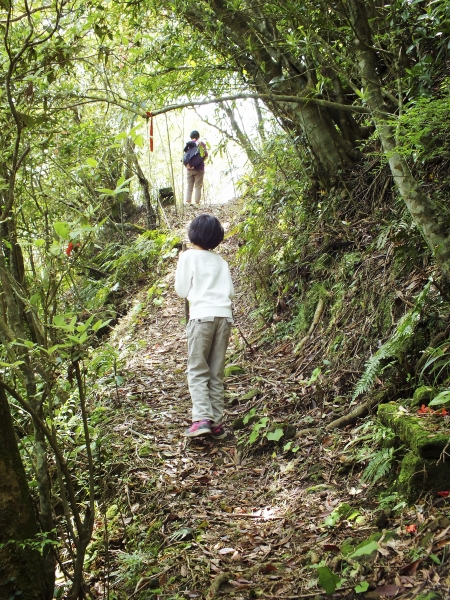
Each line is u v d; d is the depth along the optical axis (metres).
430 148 3.60
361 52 3.17
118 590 2.51
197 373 3.86
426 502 2.32
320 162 5.06
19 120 2.02
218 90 4.77
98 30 2.71
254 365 4.80
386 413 2.86
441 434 2.41
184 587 2.37
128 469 3.51
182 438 3.91
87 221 1.87
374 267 4.16
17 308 2.04
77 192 2.62
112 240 6.98
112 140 3.37
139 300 7.45
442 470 2.37
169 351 5.83
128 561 2.54
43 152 2.67
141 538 2.89
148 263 8.12
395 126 3.00
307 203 5.52
